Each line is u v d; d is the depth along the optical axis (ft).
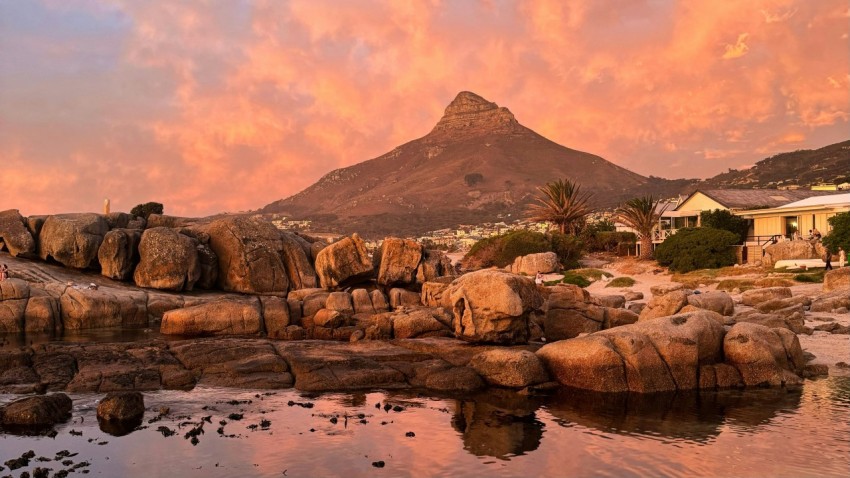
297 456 42.88
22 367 67.51
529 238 221.66
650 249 219.41
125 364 68.49
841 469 39.06
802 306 97.76
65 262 130.41
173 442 45.75
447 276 111.14
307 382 63.16
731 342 62.90
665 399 56.95
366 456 42.83
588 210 254.27
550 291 92.07
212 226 140.26
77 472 40.14
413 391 62.08
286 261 141.90
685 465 40.16
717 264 179.93
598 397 58.23
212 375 66.49
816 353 72.13
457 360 69.67
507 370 62.75
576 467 40.27
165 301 117.60
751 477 38.04
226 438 46.68
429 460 41.98
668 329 62.18
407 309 94.63
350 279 119.55
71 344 79.41
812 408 52.90
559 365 63.36
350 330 91.20
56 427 49.57
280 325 102.73
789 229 205.16
